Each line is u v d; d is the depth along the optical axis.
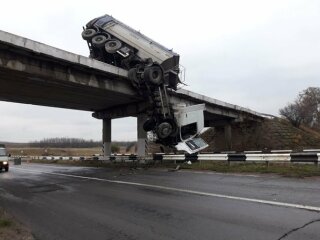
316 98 74.31
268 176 15.69
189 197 11.03
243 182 13.90
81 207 10.54
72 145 129.88
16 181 19.55
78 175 21.41
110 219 8.73
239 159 21.34
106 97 28.59
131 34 27.25
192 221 8.04
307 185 12.33
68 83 23.16
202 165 21.55
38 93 26.89
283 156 19.14
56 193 13.80
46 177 21.16
